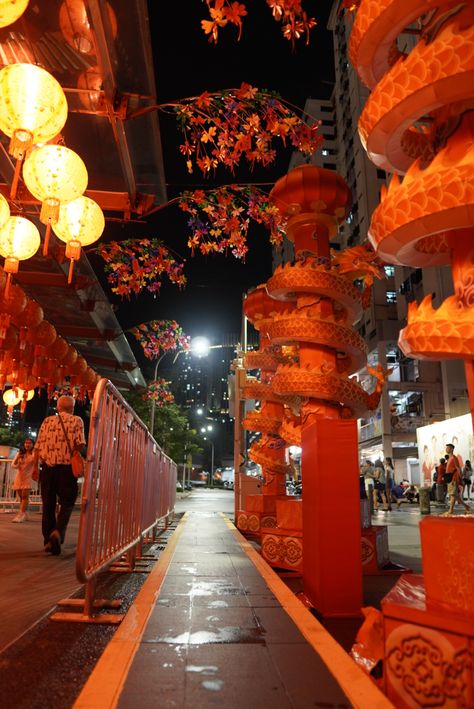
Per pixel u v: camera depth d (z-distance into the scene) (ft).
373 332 146.41
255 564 18.40
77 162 19.08
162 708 6.59
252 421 32.48
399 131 9.96
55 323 38.58
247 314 32.45
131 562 18.60
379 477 66.08
